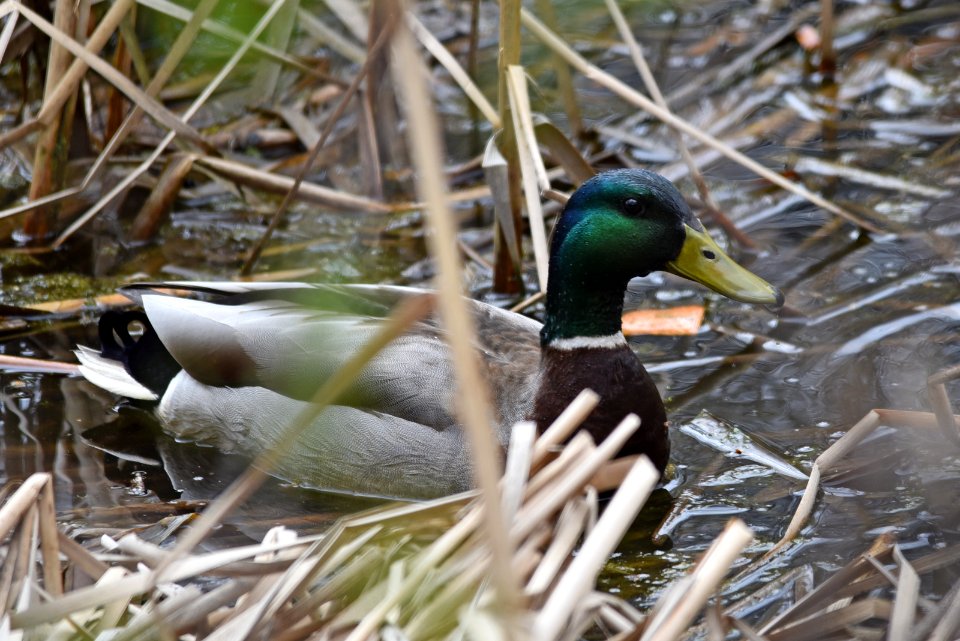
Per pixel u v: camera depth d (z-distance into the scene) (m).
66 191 13.29
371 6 14.07
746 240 13.73
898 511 9.21
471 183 15.31
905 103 16.42
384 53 14.52
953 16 18.14
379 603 6.46
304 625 6.61
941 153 15.30
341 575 6.75
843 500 9.41
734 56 17.50
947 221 13.91
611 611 6.85
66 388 11.64
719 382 11.33
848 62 17.34
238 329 10.77
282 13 14.35
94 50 12.49
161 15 16.17
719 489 9.77
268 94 16.45
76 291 13.34
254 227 14.65
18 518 7.12
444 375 10.08
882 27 18.09
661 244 9.95
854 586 7.72
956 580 7.84
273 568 6.95
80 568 7.59
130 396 11.20
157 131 15.94
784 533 9.10
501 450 9.98
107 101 15.66
